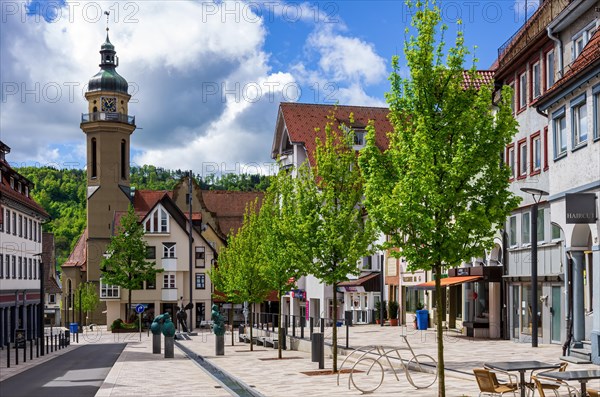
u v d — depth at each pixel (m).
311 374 25.22
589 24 27.62
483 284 39.06
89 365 34.06
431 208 16.22
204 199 115.62
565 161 26.41
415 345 32.22
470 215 15.94
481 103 16.59
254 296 43.66
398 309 54.06
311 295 71.00
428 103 16.58
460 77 16.70
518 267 34.84
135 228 80.38
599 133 23.86
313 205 26.08
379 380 22.06
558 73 29.08
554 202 27.39
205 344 50.53
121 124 103.19
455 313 43.53
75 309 104.12
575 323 25.98
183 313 73.12
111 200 102.69
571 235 25.89
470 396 17.48
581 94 25.05
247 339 51.34
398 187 16.33
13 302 57.09
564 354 25.89
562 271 30.25
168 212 85.69
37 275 67.12
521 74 35.66
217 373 27.11
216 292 86.44
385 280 57.62
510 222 36.22
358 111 71.94
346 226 25.09
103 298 84.38
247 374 26.36
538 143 33.88
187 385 23.27
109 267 86.19
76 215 152.25
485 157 16.36
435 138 16.34
